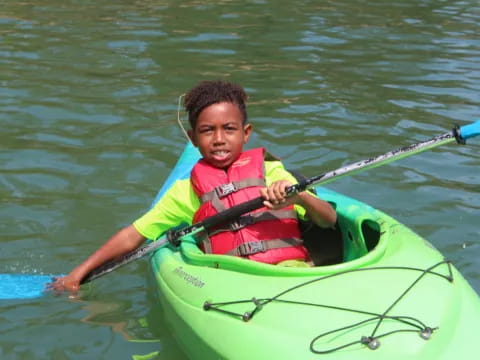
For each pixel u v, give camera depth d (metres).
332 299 2.55
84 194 4.33
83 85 6.16
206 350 2.67
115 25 8.15
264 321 2.55
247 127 3.30
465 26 8.69
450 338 2.46
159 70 6.63
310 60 7.08
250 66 6.82
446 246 3.74
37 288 3.45
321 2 9.80
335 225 3.36
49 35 7.62
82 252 3.77
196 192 3.23
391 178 4.56
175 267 3.10
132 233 3.39
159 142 5.06
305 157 4.84
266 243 3.02
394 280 2.63
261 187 3.14
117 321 3.18
